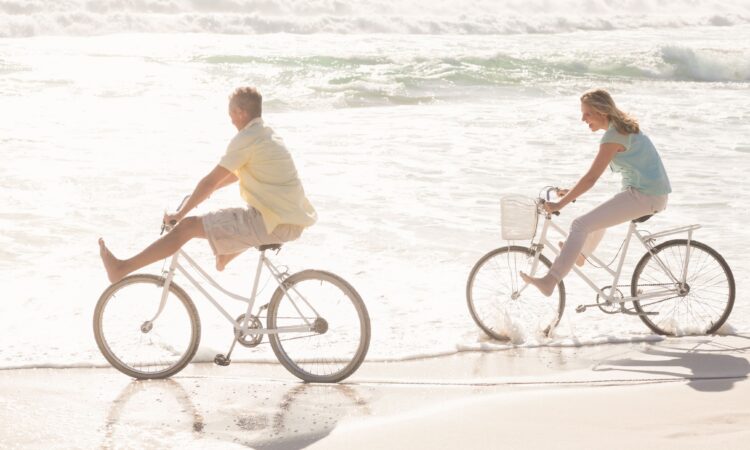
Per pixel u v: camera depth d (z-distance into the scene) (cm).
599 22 8188
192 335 1116
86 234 1784
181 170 2361
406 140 2892
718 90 4547
